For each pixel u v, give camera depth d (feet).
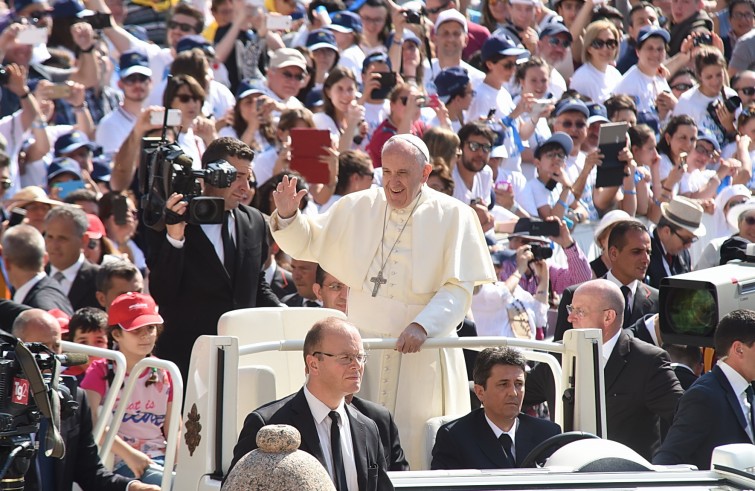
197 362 61.62
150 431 82.23
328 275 85.61
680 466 57.36
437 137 114.73
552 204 132.16
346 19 148.46
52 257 96.99
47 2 131.13
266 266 101.81
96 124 129.39
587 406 70.85
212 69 135.44
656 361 81.97
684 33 179.63
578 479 52.44
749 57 188.14
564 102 141.18
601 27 160.25
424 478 53.16
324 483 41.39
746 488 51.44
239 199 86.99
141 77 123.75
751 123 162.20
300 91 139.95
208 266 84.84
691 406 72.84
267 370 65.98
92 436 72.28
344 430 59.26
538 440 70.38
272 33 145.18
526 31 162.40
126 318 81.76
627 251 97.30
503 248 111.45
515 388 69.05
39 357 57.67
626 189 134.62
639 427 82.43
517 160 137.28
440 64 147.64
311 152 108.27
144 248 109.19
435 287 73.10
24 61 121.70
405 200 71.92
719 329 73.97
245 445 57.31
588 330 71.61
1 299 84.94
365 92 130.41
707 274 81.15
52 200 104.78
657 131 155.94
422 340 68.80
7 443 55.42
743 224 113.70
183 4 139.64
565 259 119.85
